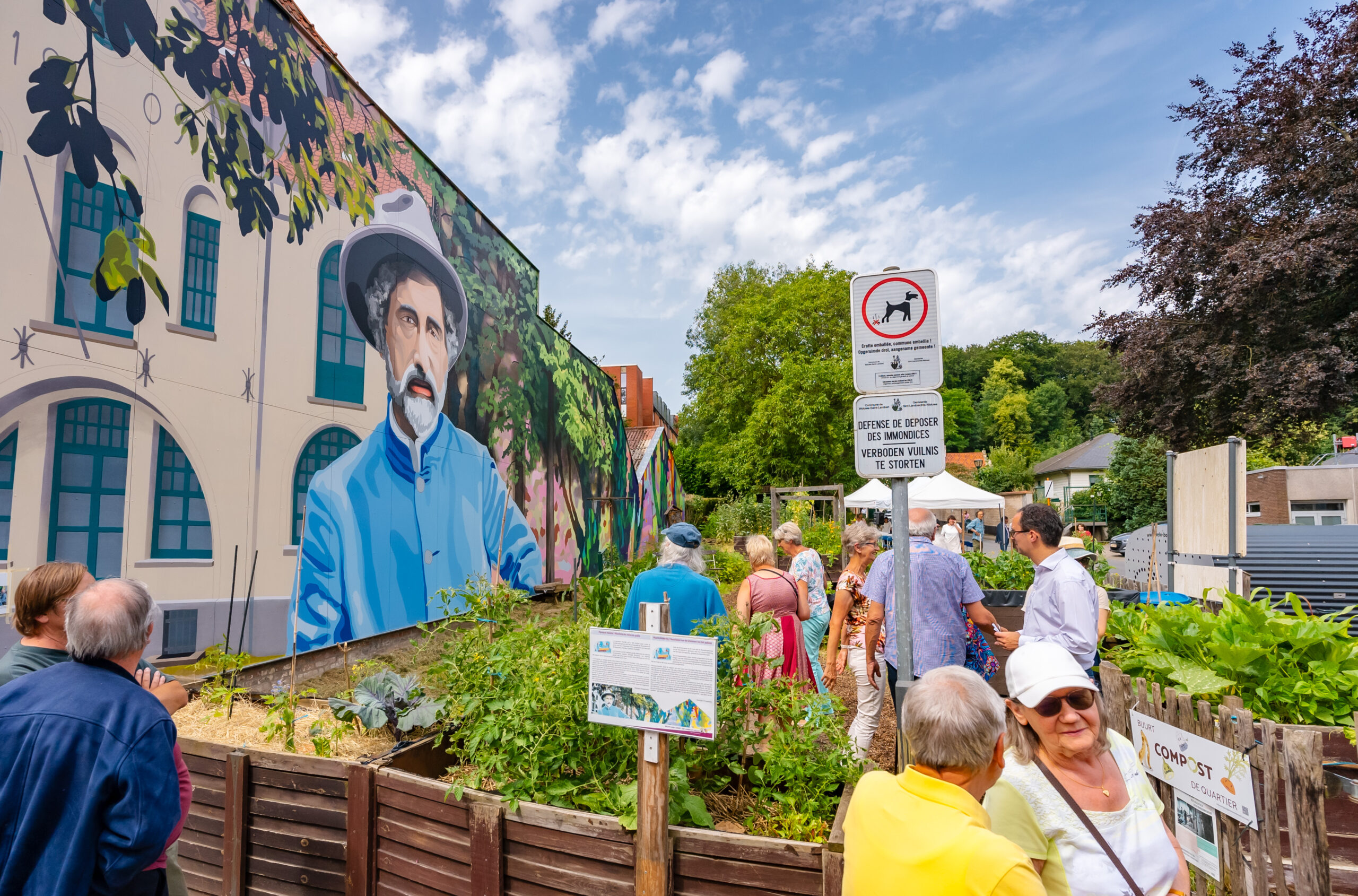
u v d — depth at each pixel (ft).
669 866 8.15
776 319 115.24
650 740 8.14
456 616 15.24
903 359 9.91
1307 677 10.85
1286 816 7.57
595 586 19.92
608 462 55.57
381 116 23.36
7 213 12.02
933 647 13.05
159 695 8.73
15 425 12.17
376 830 9.59
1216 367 57.88
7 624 12.07
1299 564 22.33
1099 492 131.03
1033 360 291.79
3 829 6.23
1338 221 52.65
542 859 8.62
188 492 15.61
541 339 38.99
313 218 19.84
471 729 10.62
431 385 26.21
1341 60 57.21
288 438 18.63
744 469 106.93
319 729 11.55
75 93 13.21
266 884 9.95
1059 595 11.75
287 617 18.24
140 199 14.52
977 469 194.08
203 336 16.10
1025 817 6.32
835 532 49.60
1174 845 6.61
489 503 31.37
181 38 15.57
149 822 6.36
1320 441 92.73
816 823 9.11
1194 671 11.52
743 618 14.35
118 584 7.12
